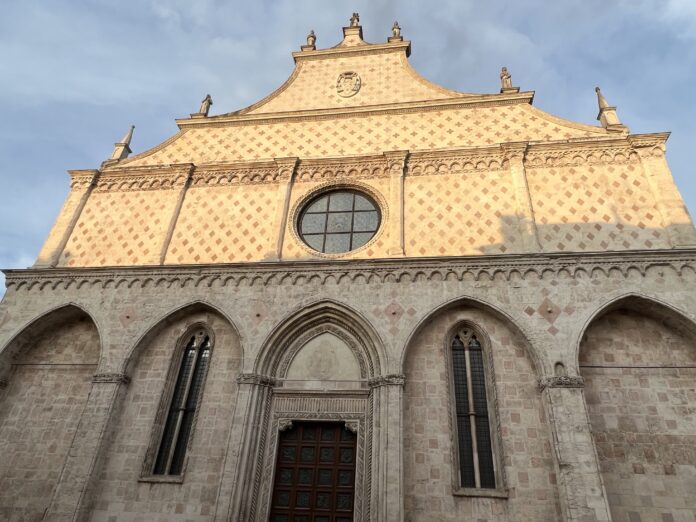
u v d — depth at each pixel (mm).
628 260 17781
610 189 20172
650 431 15758
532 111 23406
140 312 19812
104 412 17766
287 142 24812
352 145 23969
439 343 17969
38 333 20594
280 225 21578
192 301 19688
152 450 17641
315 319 19078
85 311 20078
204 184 23906
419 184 21828
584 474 14344
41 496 17438
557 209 20078
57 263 22078
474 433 16469
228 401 18047
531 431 15945
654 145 20719
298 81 27188
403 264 19109
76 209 23703
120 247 22281
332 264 19594
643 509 14680
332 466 16859
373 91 25875
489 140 22891
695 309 16406
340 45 28469
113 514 16422
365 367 18141
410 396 17062
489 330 17953
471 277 18500
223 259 21234
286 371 18531
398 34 28266
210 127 26281
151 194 23906
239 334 18672
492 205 20656
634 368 16844
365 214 22062
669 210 18906
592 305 17172
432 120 24062
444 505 15195
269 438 17359
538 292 17750
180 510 16297
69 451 17047
